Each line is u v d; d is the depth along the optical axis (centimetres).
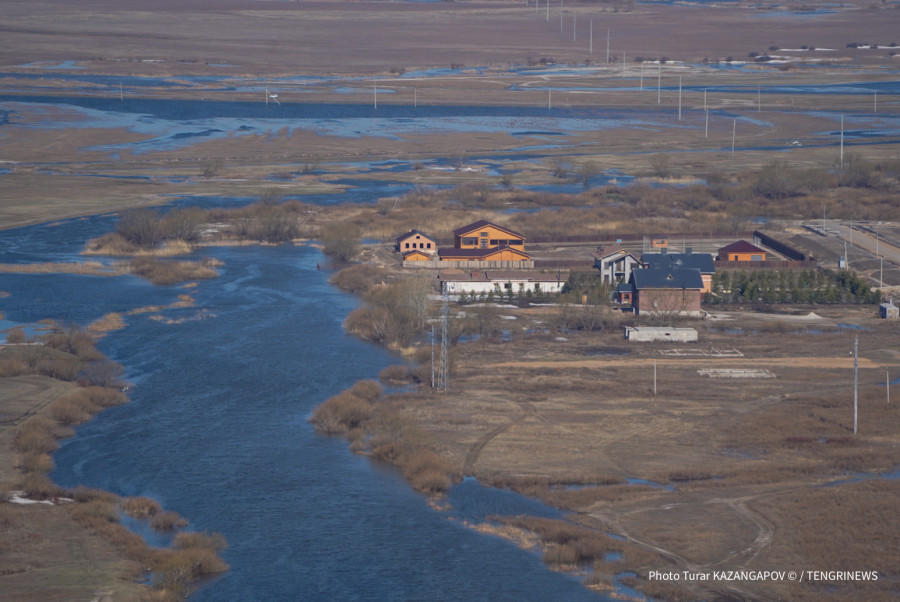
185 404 13375
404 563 9175
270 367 15012
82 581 8594
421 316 17200
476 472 11144
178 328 17088
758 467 11212
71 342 15612
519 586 8750
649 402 13512
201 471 11188
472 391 13938
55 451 11719
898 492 10362
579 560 9181
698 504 10275
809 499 10262
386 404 13338
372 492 10675
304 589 8756
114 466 11306
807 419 12700
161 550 9262
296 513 10181
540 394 13800
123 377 14488
